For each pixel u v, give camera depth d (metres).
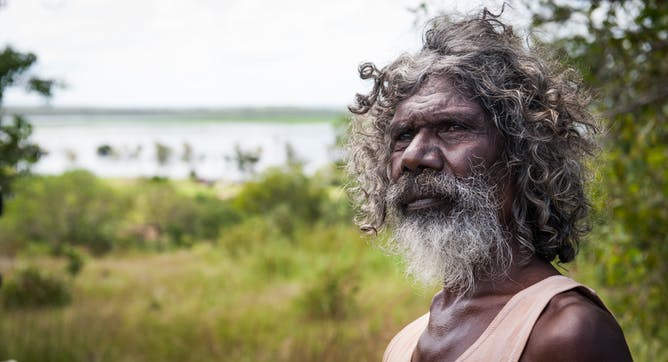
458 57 1.26
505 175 1.24
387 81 1.38
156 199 21.52
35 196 18.67
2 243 17.48
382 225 1.46
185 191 28.11
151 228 20.73
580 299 1.09
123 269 14.02
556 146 1.26
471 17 1.40
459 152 1.22
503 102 1.23
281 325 8.00
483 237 1.21
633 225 3.34
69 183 20.69
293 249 13.29
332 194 18.52
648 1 3.05
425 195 1.23
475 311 1.24
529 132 1.23
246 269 12.23
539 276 1.22
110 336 7.71
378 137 1.47
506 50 1.29
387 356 1.45
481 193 1.20
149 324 8.24
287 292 10.16
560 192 1.26
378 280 9.55
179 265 13.99
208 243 18.36
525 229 1.23
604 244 3.46
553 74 1.39
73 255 12.55
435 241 1.22
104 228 18.70
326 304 8.12
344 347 6.40
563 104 1.28
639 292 3.55
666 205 3.38
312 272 10.91
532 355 1.07
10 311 9.26
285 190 18.61
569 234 1.29
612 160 3.22
